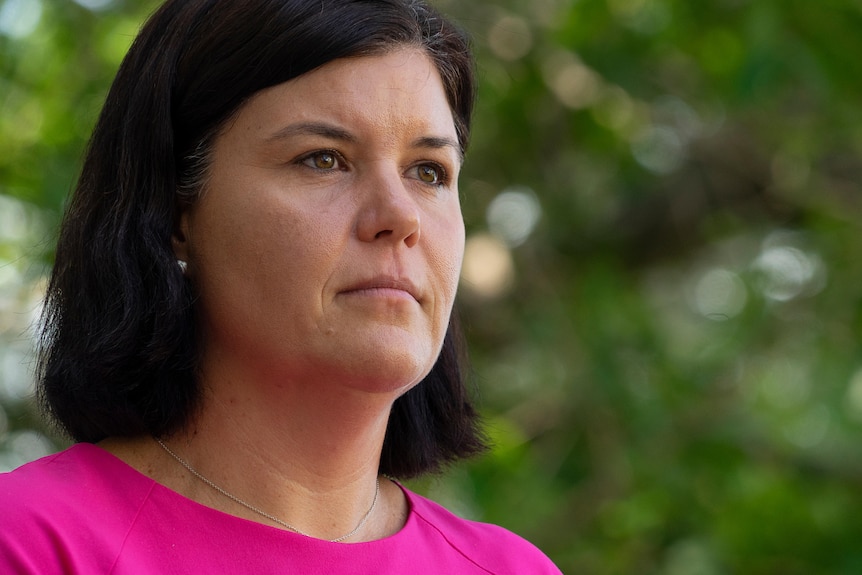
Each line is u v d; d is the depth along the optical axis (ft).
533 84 46.44
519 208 49.96
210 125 18.01
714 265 53.98
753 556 42.63
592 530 44.14
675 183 49.49
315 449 18.19
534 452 45.21
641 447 45.06
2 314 38.63
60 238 19.45
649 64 47.85
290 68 17.61
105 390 17.97
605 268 47.44
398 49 18.29
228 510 17.85
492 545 20.53
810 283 50.19
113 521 16.53
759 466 45.88
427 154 18.42
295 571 17.10
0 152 42.34
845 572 42.50
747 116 48.08
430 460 21.74
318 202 17.38
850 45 41.93
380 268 17.35
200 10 18.40
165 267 17.95
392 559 18.40
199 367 18.26
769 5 41.83
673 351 47.83
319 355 17.19
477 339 47.62
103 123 19.15
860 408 47.21
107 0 45.44
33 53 44.73
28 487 16.39
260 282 17.35
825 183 49.19
